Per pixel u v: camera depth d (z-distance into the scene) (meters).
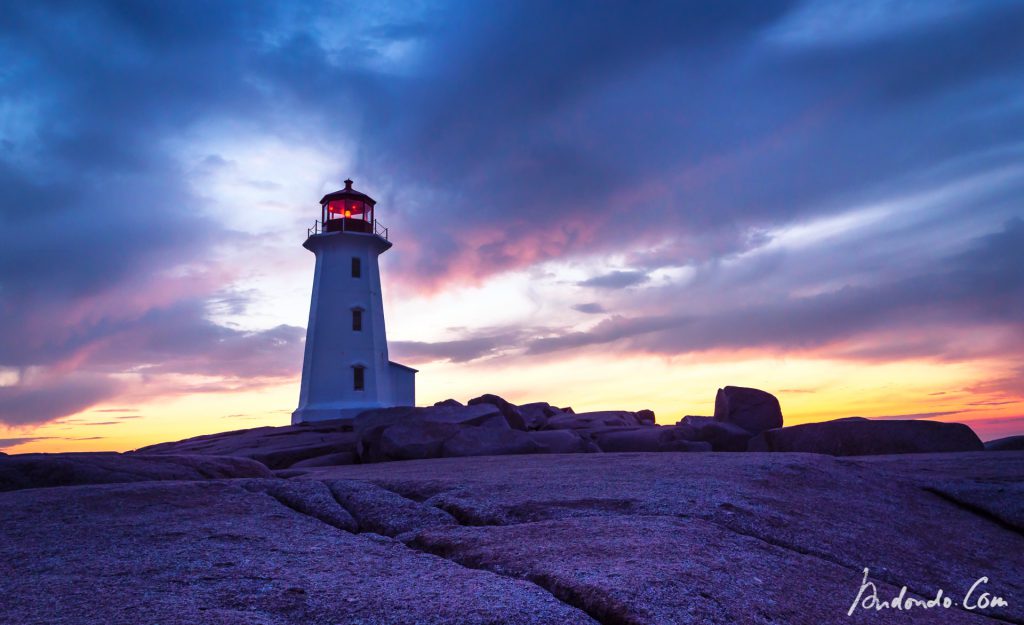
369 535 6.45
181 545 5.67
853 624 4.28
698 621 3.81
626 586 4.20
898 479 9.98
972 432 19.92
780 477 9.05
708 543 5.54
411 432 21.75
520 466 11.88
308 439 26.98
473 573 4.75
